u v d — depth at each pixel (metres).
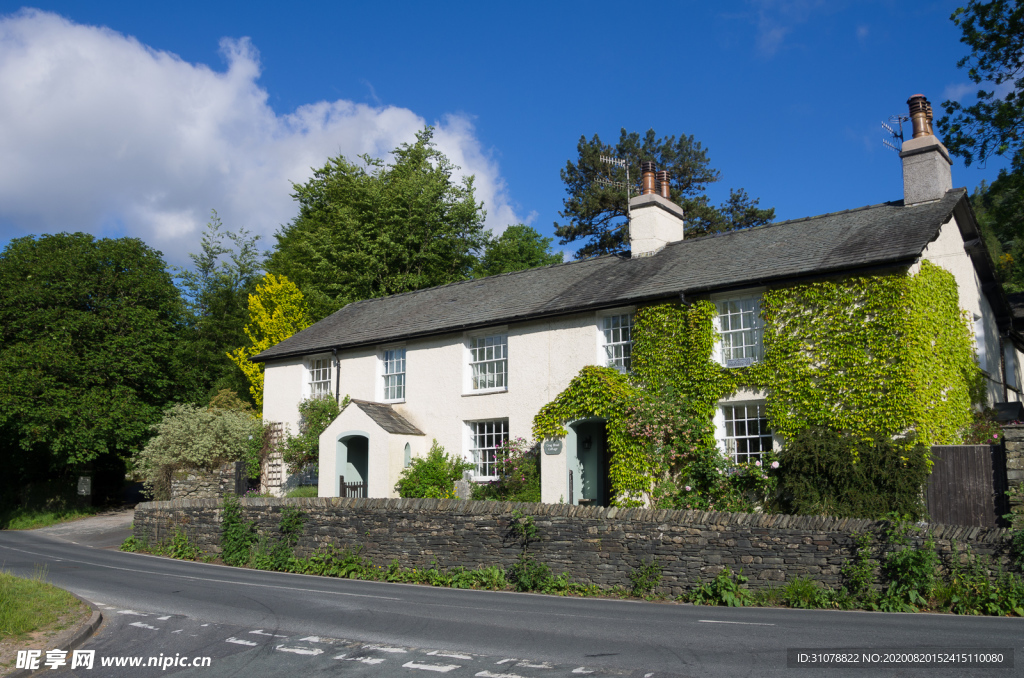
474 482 22.08
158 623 10.38
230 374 39.59
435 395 23.47
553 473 20.17
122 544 21.38
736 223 44.16
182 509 20.28
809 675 7.25
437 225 40.66
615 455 19.28
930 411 16.31
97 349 31.11
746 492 17.44
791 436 17.06
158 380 32.56
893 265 16.42
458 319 23.50
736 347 18.59
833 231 19.20
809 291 17.38
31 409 27.64
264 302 35.31
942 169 19.39
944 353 17.86
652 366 19.50
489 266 43.19
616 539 14.12
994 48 23.02
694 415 18.56
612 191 43.56
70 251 31.92
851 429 16.31
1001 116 22.75
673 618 10.76
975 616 10.71
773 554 12.73
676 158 45.81
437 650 8.65
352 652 8.62
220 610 11.41
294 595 13.05
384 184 43.53
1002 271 41.69
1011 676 7.16
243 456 26.41
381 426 22.33
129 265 33.44
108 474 34.94
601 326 20.69
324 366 27.12
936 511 15.28
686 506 17.84
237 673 7.84
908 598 11.52
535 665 7.88
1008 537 11.22
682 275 20.03
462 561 15.73
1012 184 23.28
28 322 30.06
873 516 15.32
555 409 20.42
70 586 13.78
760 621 10.41
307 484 25.75
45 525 28.48
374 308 29.02
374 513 17.06
